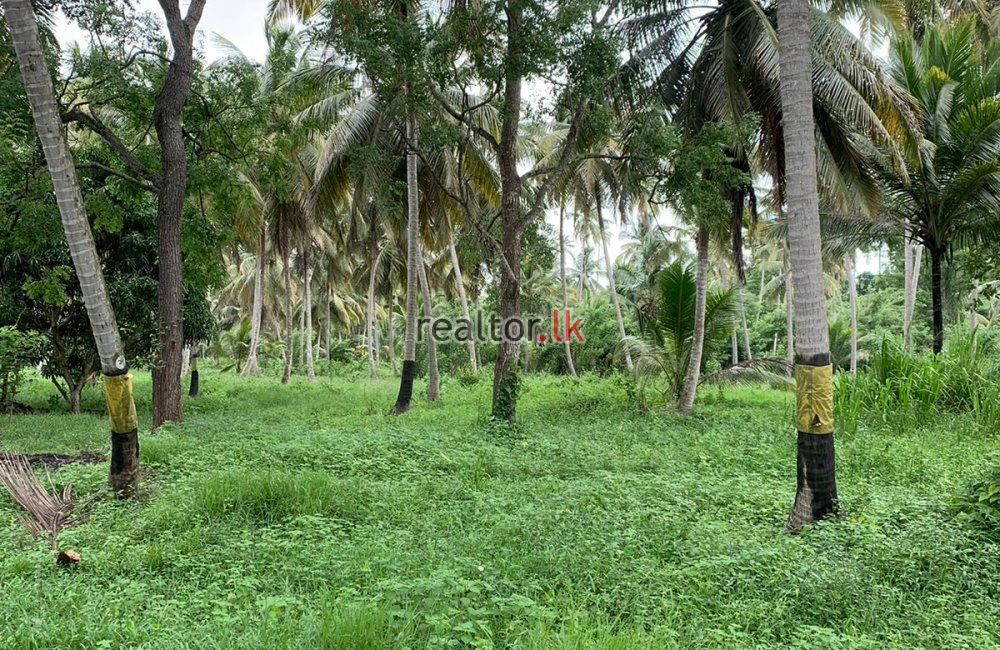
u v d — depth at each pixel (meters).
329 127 17.33
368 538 5.71
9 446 10.38
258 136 14.02
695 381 15.43
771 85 12.93
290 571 4.86
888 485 7.91
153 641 3.65
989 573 4.99
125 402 7.44
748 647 3.89
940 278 16.61
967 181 15.11
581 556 5.16
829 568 4.93
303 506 6.41
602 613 4.25
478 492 7.25
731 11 13.80
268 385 24.62
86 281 7.27
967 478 7.54
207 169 13.34
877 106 12.95
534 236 14.61
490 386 22.55
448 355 33.09
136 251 15.89
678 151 12.52
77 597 4.40
